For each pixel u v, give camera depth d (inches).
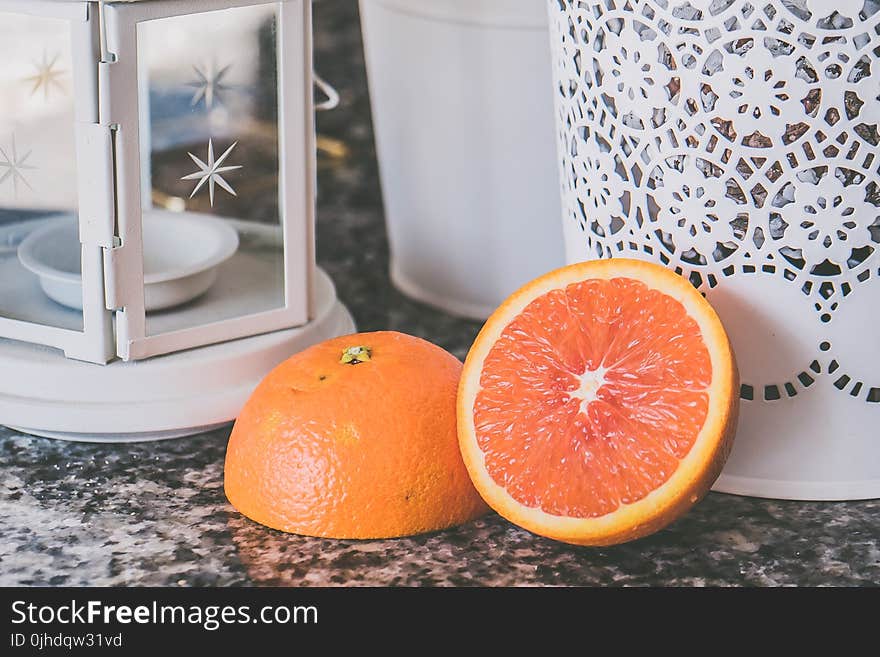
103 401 23.3
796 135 19.8
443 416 21.1
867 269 20.6
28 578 20.1
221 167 23.8
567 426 20.1
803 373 21.3
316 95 40.8
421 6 27.1
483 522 21.8
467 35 26.6
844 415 21.5
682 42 19.7
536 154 27.1
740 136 19.9
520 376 20.7
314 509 20.8
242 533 21.4
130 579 20.1
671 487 19.2
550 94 26.4
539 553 20.9
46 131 22.1
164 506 22.3
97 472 23.5
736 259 20.8
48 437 24.6
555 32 22.2
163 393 23.5
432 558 20.8
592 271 21.0
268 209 24.4
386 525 20.9
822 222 20.2
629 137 20.9
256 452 21.3
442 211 29.2
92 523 21.7
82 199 22.2
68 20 21.2
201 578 20.2
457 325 29.9
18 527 21.5
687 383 19.7
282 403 21.2
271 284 24.9
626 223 21.6
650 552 21.0
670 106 20.2
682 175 20.6
